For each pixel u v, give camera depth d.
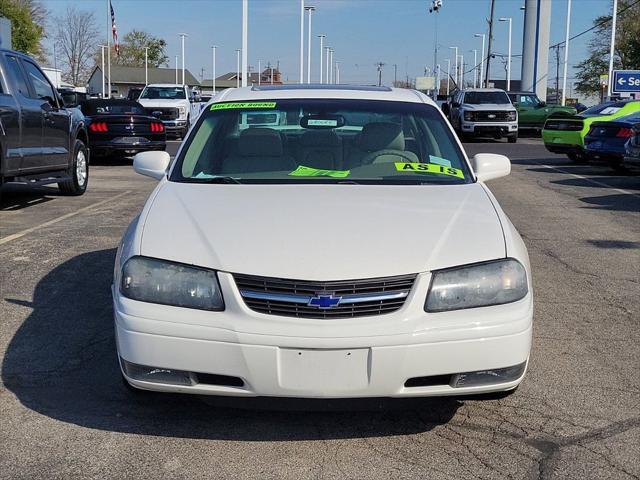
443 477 3.34
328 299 3.33
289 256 3.45
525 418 3.95
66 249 7.68
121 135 17.38
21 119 9.25
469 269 3.49
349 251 3.48
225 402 3.52
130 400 4.12
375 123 4.91
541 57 45.81
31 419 3.88
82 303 5.88
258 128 4.89
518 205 11.49
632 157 13.50
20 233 8.49
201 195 4.16
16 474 3.33
